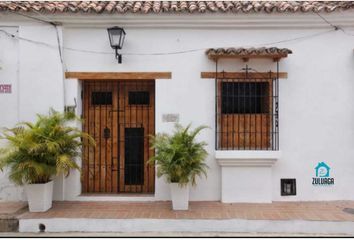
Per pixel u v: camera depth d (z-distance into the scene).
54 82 6.91
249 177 6.77
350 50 6.98
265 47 6.91
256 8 6.58
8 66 6.95
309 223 5.75
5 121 6.95
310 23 6.88
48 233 5.76
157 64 6.96
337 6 6.55
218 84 6.96
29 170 5.94
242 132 7.00
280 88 6.96
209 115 6.95
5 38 6.94
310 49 6.98
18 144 5.90
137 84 7.29
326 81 6.97
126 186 7.32
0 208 6.40
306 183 6.94
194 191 6.92
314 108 6.97
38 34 6.89
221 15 6.72
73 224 5.82
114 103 7.30
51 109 6.71
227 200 6.77
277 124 6.90
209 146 6.94
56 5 6.73
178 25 6.91
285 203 6.77
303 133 6.96
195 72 6.96
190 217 5.86
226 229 5.78
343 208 6.42
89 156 7.30
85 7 6.66
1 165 5.93
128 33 6.96
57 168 5.86
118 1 7.23
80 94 7.15
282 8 6.60
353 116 6.98
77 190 6.98
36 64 6.91
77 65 6.96
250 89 7.02
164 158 6.10
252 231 5.78
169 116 6.94
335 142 6.96
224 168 6.78
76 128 6.41
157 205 6.62
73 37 6.97
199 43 6.97
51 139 6.08
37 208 6.16
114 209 6.34
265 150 6.71
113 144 7.30
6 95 6.96
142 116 7.30
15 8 6.57
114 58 6.96
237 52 6.51
